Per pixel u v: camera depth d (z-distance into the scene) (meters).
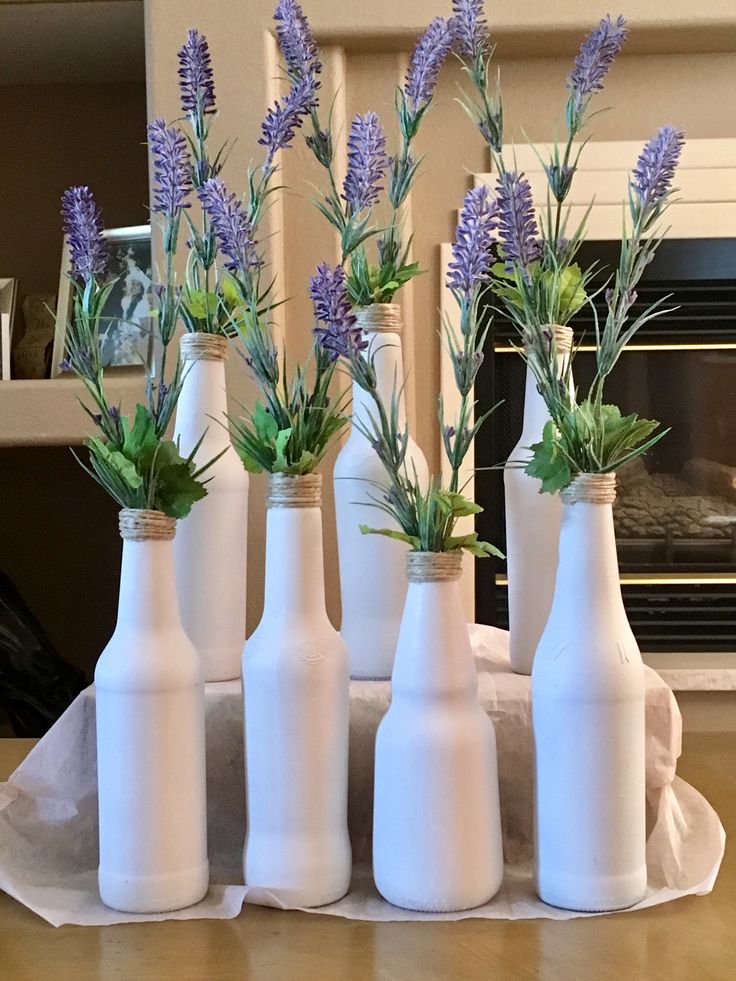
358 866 0.85
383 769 0.77
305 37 0.82
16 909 0.80
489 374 1.44
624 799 0.75
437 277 1.44
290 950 0.71
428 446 1.44
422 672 0.75
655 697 0.84
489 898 0.77
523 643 0.89
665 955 0.69
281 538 0.78
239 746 0.87
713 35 1.37
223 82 1.35
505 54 1.42
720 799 1.01
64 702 1.47
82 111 1.70
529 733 0.86
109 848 0.78
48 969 0.69
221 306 0.88
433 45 0.81
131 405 1.34
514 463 0.85
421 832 0.75
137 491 0.76
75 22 1.46
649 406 1.55
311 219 1.38
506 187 0.75
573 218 1.44
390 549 0.87
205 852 0.80
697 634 1.54
